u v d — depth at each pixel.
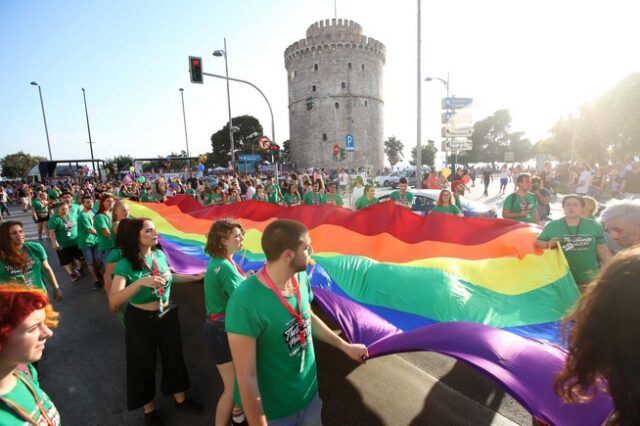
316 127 57.38
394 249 5.46
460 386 3.65
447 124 18.75
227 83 25.31
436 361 4.14
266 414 1.88
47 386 3.93
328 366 4.07
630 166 17.30
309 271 4.25
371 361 4.16
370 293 3.94
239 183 20.00
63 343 4.95
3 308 1.35
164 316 3.20
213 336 2.78
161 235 7.66
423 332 2.54
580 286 3.77
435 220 5.59
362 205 8.82
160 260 3.20
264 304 1.79
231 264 2.83
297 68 58.53
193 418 3.30
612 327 0.99
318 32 56.72
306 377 1.99
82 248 7.20
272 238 1.81
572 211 3.72
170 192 19.30
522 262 4.16
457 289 3.79
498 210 15.98
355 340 2.80
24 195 22.41
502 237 4.69
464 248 4.93
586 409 1.71
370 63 58.31
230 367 2.79
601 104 35.66
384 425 3.11
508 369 2.04
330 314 3.09
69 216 7.95
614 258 1.09
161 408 3.46
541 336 3.12
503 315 3.46
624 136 34.47
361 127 57.78
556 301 3.54
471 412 3.26
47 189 27.83
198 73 16.00
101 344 4.91
